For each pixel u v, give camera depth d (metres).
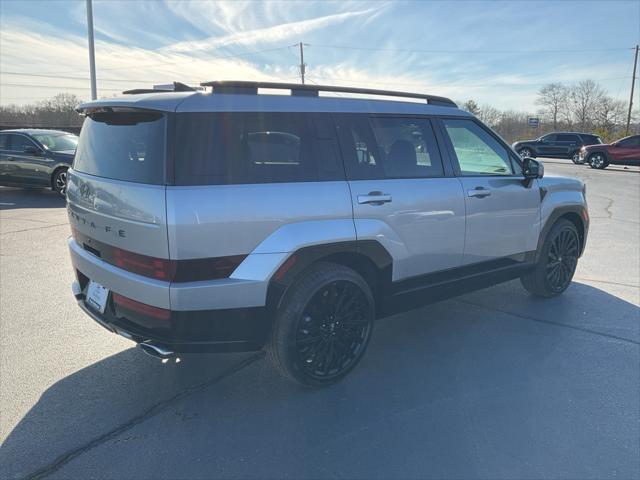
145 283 2.82
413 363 3.78
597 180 18.33
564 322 4.58
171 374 3.58
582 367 3.71
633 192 14.48
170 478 2.53
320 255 3.19
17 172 11.95
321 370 3.35
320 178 3.22
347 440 2.84
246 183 2.93
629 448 2.78
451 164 4.00
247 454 2.71
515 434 2.90
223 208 2.81
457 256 4.05
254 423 3.00
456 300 5.16
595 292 5.42
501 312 4.82
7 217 9.39
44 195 12.35
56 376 3.52
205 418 3.04
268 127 3.08
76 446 2.76
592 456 2.71
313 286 3.17
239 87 3.10
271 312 3.07
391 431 2.92
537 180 4.73
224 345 2.97
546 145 31.02
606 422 3.02
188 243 2.74
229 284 2.86
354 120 3.48
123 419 3.03
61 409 3.12
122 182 2.92
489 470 2.59
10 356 3.80
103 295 3.19
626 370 3.67
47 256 6.64
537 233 4.76
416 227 3.68
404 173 3.68
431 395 3.33
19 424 2.95
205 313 2.85
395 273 3.65
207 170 2.83
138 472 2.56
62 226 8.58
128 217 2.85
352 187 3.32
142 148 2.89
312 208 3.12
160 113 2.85
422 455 2.71
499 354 3.92
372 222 3.40
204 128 2.87
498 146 4.46
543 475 2.55
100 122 3.33
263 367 3.71
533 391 3.37
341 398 3.29
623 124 58.25
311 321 3.23
